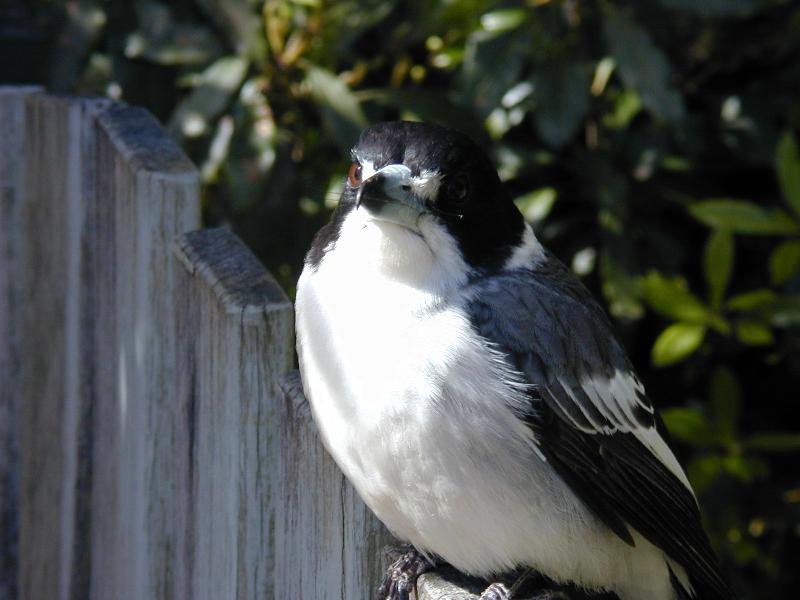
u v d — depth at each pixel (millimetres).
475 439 4867
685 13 8680
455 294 5152
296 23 8344
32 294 7156
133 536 6133
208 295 5223
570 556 5207
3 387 7332
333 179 8211
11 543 7418
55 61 8438
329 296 5031
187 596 5719
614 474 5449
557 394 5176
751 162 8812
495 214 5406
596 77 8617
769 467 9055
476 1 8055
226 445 5152
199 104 7867
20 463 7355
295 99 8352
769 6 8688
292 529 4961
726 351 9227
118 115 6250
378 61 8664
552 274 5570
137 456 6031
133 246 5887
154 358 5805
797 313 8102
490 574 5141
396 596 5020
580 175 8562
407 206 5094
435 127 5359
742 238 9422
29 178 7098
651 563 5672
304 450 4848
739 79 9234
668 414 8383
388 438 4805
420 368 4840
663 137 8617
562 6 8031
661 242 8883
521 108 8531
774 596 9336
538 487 5059
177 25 8141
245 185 7945
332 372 4875
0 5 10078
